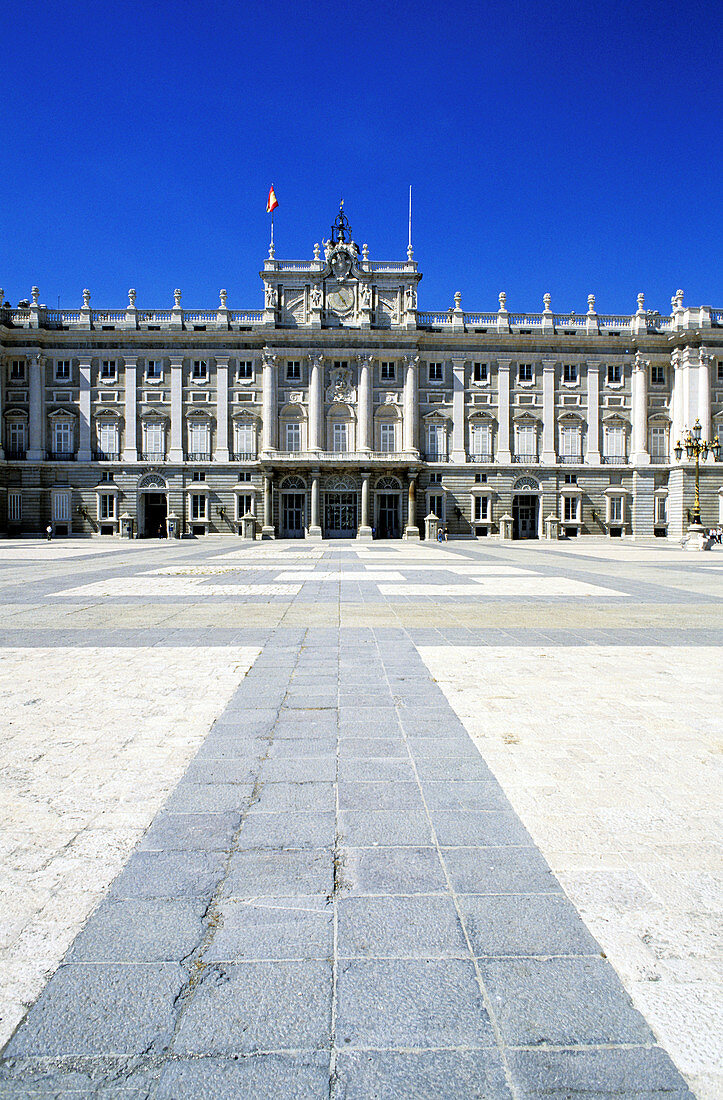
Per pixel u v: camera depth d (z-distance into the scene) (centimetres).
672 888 388
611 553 3916
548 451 6319
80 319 6209
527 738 628
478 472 6269
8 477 6134
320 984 311
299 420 6209
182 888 383
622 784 527
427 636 1120
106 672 866
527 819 468
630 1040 283
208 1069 267
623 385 6400
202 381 6222
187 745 606
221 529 6203
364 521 6047
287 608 1452
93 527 6175
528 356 6322
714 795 508
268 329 6069
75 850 424
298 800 496
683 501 6131
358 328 6106
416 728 653
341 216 6275
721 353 6112
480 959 328
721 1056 275
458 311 6303
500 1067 269
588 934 347
